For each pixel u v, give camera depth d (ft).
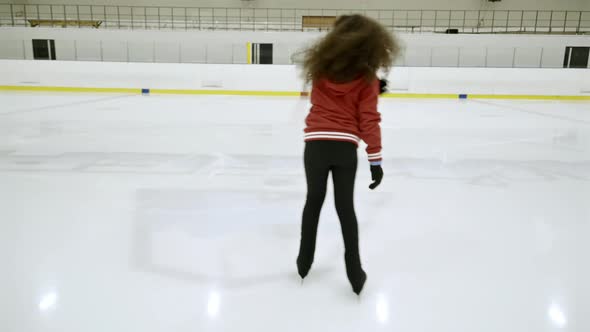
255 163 14.97
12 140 18.04
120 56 45.93
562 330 5.51
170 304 6.02
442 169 14.32
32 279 6.64
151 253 7.64
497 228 8.99
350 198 5.80
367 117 5.49
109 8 58.44
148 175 13.14
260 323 5.61
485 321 5.69
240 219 9.43
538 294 6.37
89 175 13.01
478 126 24.29
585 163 15.21
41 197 10.78
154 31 45.60
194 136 20.02
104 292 6.31
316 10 59.82
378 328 5.53
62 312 5.78
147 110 28.78
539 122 25.90
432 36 44.57
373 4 59.57
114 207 10.11
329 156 5.65
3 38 44.83
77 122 23.17
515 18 59.21
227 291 6.39
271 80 39.65
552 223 9.31
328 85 5.48
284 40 45.42
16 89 39.37
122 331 5.40
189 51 46.01
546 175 13.51
